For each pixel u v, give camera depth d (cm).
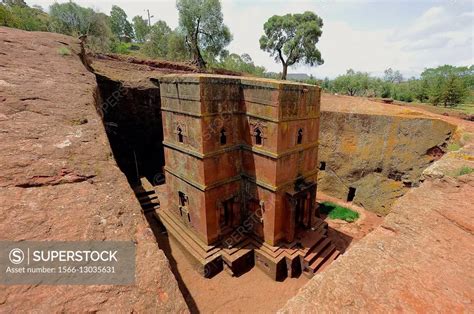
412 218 373
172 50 3684
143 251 267
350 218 1905
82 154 433
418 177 1773
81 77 997
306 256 1266
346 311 230
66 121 563
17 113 546
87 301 213
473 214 373
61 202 312
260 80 1152
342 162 2162
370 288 254
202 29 3288
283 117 1105
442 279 263
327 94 2986
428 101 4488
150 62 2952
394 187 1895
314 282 266
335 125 2153
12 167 353
